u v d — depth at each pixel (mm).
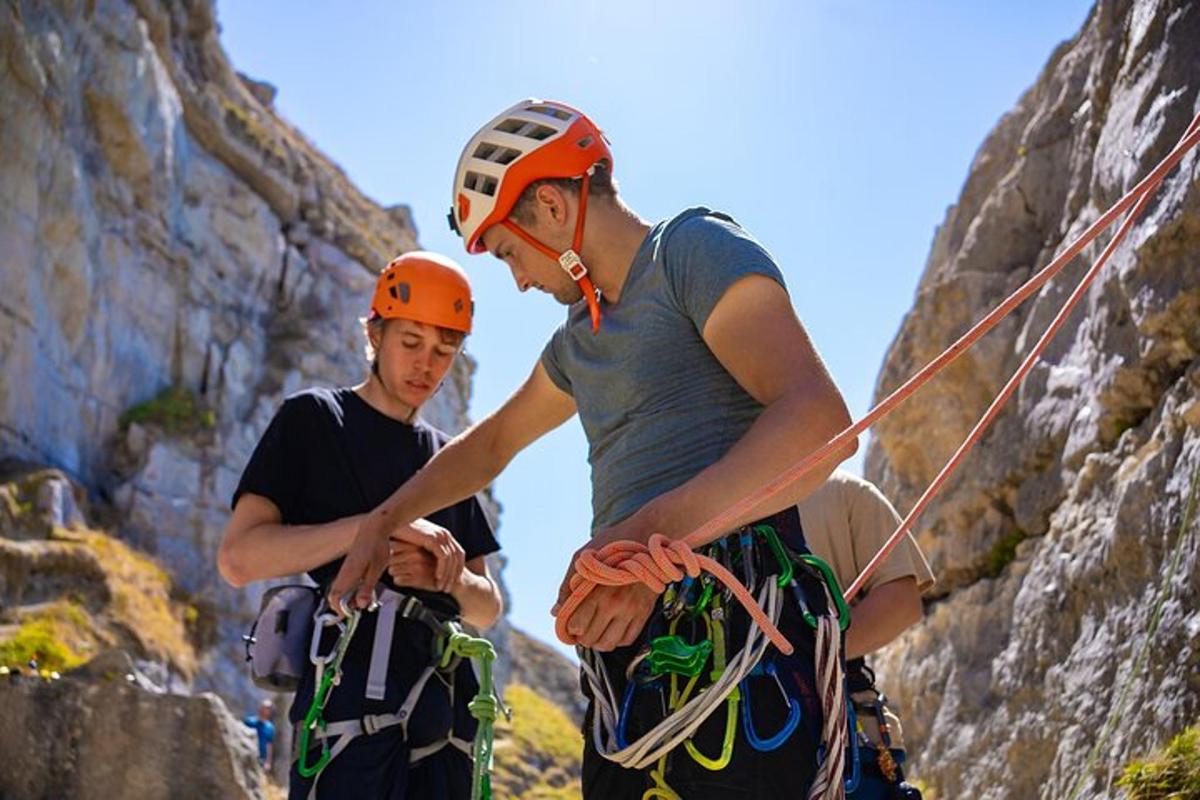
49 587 16125
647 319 2957
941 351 9609
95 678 9133
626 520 2654
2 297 17922
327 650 4285
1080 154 8516
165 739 8258
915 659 8648
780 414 2648
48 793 8062
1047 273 2725
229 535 4484
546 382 3598
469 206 3123
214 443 21672
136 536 19828
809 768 2691
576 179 3061
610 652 2889
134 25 21891
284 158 26672
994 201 9797
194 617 18422
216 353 23312
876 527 4883
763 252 2877
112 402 21109
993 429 8711
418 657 4340
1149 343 6645
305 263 26312
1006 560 8336
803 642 2770
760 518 2777
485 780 3838
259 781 8531
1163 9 6812
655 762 2752
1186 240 6320
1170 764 5133
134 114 21656
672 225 2984
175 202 23469
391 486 4609
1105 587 6523
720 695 2631
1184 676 5480
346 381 25906
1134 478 6355
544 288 3146
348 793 4129
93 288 20594
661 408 2938
